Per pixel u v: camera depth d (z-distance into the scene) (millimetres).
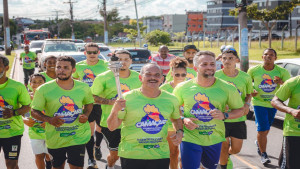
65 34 96188
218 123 4227
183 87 4246
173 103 3816
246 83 5469
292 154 4176
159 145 3746
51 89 4328
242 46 13781
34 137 4977
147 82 3650
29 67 14648
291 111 3961
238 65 22188
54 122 4176
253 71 6344
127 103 3682
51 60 5672
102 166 5992
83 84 4500
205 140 4215
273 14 29594
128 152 3695
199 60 4039
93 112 6219
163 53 9711
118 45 60156
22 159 6426
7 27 36562
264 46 32844
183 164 4340
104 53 19984
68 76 4293
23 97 4633
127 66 5285
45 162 5359
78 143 4418
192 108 4184
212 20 95312
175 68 5133
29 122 4887
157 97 3760
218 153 4301
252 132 8188
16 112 4531
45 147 5035
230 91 4152
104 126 5348
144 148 3699
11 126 4586
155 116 3697
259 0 71938
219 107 4168
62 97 4328
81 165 4480
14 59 31172
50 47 17578
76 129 4438
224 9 91125
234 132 5238
